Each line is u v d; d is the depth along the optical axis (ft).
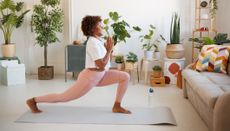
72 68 18.95
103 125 11.09
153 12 19.47
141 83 18.19
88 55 11.79
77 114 12.30
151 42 19.75
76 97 11.95
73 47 18.80
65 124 11.19
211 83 11.64
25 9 20.65
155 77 17.40
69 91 11.87
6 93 15.83
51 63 21.22
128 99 14.61
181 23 19.35
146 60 18.16
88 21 11.66
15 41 21.07
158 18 19.48
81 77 11.80
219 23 18.72
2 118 11.85
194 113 12.43
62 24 19.79
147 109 12.94
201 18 18.44
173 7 19.30
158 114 12.19
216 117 8.81
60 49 20.98
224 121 8.63
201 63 14.43
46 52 19.61
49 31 18.89
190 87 13.46
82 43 19.51
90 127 10.89
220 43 16.29
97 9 19.83
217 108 8.78
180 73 16.76
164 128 10.79
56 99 12.02
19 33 20.97
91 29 11.65
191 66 15.46
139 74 20.15
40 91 16.24
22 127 10.88
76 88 11.80
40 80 19.21
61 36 20.80
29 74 21.30
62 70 21.18
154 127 10.89
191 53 19.56
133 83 18.13
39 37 19.07
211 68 14.15
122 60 18.63
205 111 10.80
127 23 19.36
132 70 18.45
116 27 18.21
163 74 18.02
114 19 18.58
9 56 19.43
